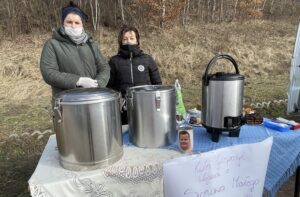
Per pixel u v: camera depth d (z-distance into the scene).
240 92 1.55
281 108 5.03
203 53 8.52
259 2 12.06
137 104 1.48
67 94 1.25
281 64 8.34
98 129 1.26
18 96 6.07
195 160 1.01
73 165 1.30
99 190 1.29
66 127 1.24
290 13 12.97
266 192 1.63
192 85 7.01
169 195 1.01
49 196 1.22
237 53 8.62
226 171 1.07
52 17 10.05
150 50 8.46
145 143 1.53
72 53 1.97
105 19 10.55
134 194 1.34
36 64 7.31
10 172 3.19
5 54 7.66
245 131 1.77
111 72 2.51
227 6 12.13
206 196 1.05
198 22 11.19
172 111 1.54
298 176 1.84
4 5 9.36
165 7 10.12
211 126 1.59
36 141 3.92
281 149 1.65
